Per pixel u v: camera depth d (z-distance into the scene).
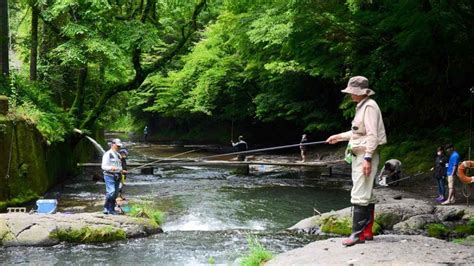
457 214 10.84
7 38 15.17
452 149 13.55
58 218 9.37
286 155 27.86
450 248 5.57
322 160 24.58
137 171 21.25
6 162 12.61
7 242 8.70
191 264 7.79
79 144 21.14
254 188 16.94
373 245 5.64
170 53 20.05
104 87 21.81
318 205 13.84
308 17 17.11
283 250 8.65
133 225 9.74
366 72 19.36
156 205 13.40
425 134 20.06
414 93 20.98
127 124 55.12
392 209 10.77
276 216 12.30
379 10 17.92
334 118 26.64
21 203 12.86
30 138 13.73
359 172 5.63
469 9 16.20
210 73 32.41
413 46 17.31
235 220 11.77
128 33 17.33
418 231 10.10
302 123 29.52
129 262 7.90
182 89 36.50
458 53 17.64
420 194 14.91
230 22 22.59
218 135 42.06
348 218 10.23
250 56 25.25
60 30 17.59
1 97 13.05
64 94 20.69
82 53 16.50
